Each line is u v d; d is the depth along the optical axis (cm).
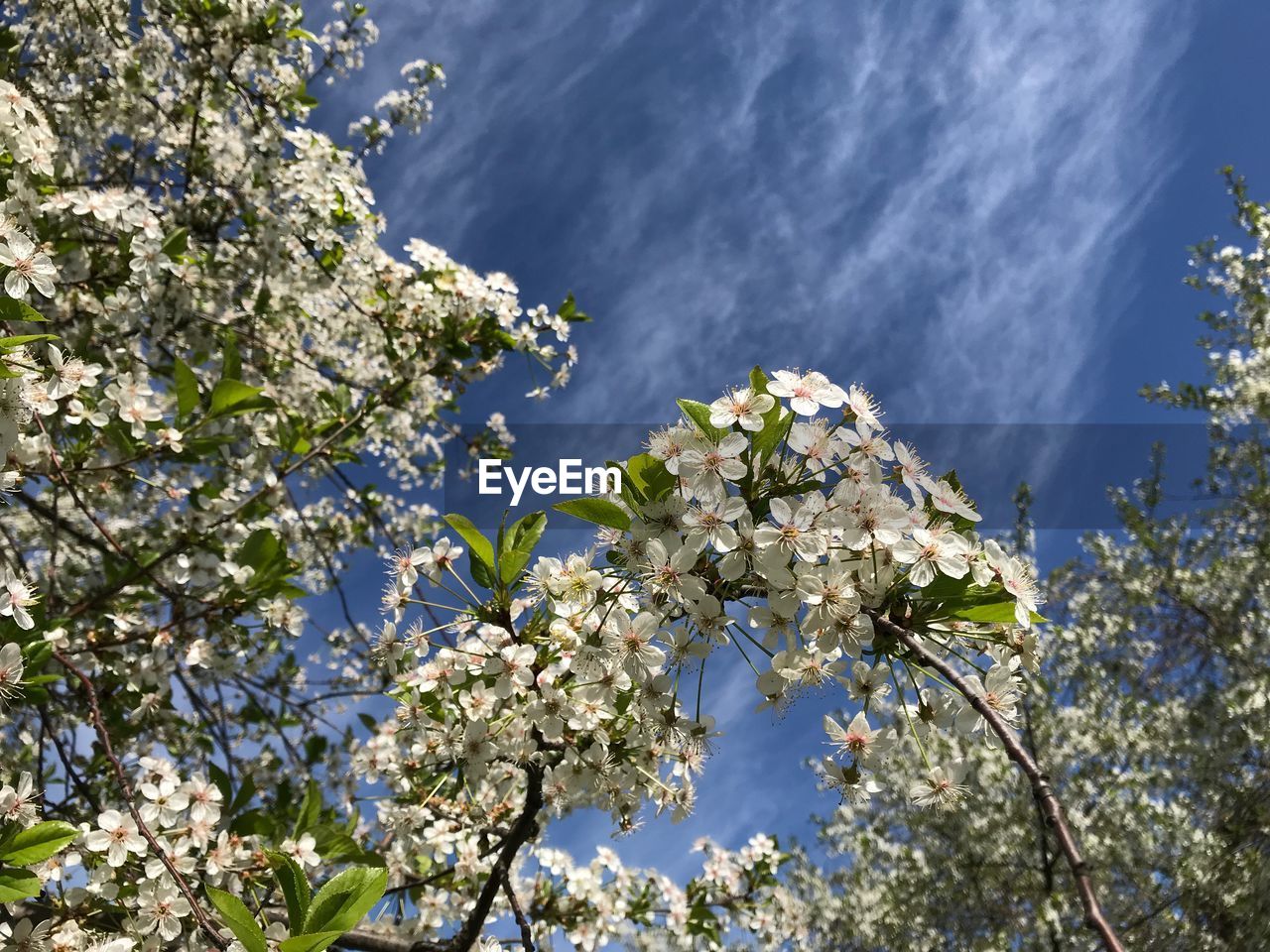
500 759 249
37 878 183
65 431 310
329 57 520
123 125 457
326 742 461
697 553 166
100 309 343
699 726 193
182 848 251
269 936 177
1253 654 834
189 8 441
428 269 479
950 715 167
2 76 397
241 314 479
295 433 405
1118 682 958
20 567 335
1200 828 766
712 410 166
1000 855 794
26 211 275
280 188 464
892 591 169
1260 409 842
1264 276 901
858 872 923
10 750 364
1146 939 698
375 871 167
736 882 414
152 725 370
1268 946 651
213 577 323
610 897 377
